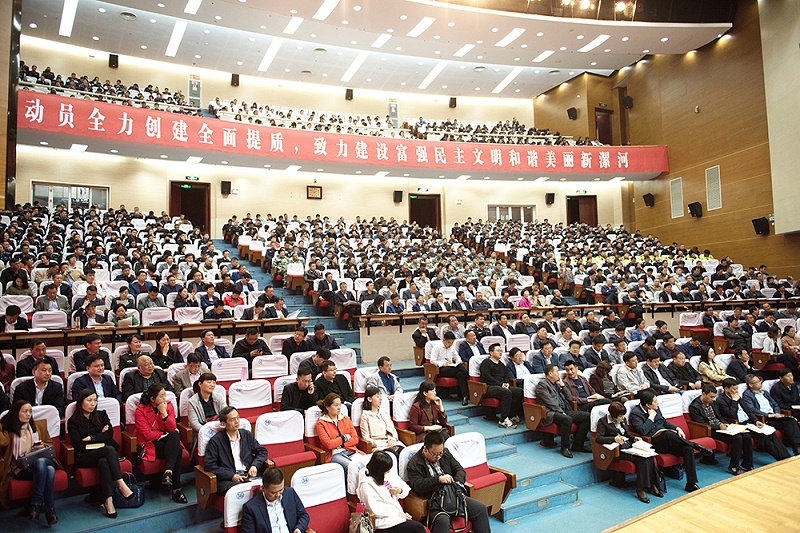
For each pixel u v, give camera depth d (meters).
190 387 6.48
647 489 6.32
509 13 17.64
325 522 4.43
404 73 23.69
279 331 9.49
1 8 14.36
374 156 20.27
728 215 19.23
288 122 21.03
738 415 7.59
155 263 12.77
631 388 8.06
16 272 9.73
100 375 6.11
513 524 5.52
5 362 6.27
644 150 22.23
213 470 4.83
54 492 4.86
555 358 8.61
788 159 16.64
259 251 15.60
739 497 4.79
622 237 22.00
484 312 11.52
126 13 18.06
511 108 27.48
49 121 15.15
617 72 25.27
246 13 17.31
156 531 4.88
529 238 20.55
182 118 17.33
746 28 18.45
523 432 7.45
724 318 12.91
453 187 25.31
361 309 11.48
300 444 5.65
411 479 4.89
